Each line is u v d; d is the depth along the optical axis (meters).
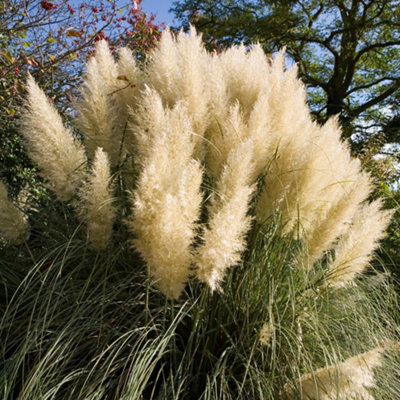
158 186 1.69
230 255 1.75
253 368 2.09
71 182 2.37
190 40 2.48
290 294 2.24
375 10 14.62
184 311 2.23
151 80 2.74
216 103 2.53
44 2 4.29
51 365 1.86
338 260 2.33
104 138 2.54
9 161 4.61
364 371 1.77
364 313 2.56
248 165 1.94
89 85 2.52
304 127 2.48
